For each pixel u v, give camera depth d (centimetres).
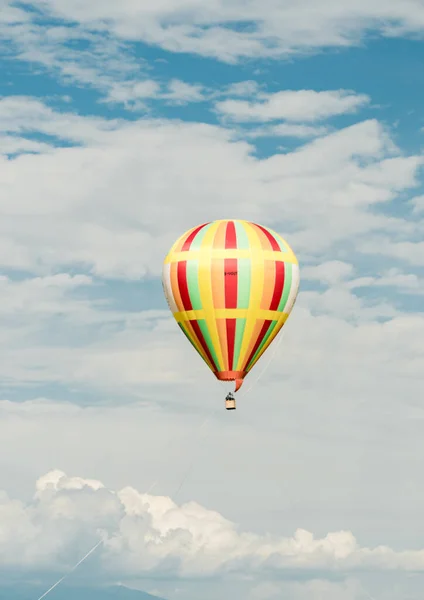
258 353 19450
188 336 19512
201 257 19225
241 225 19450
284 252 19400
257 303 19212
